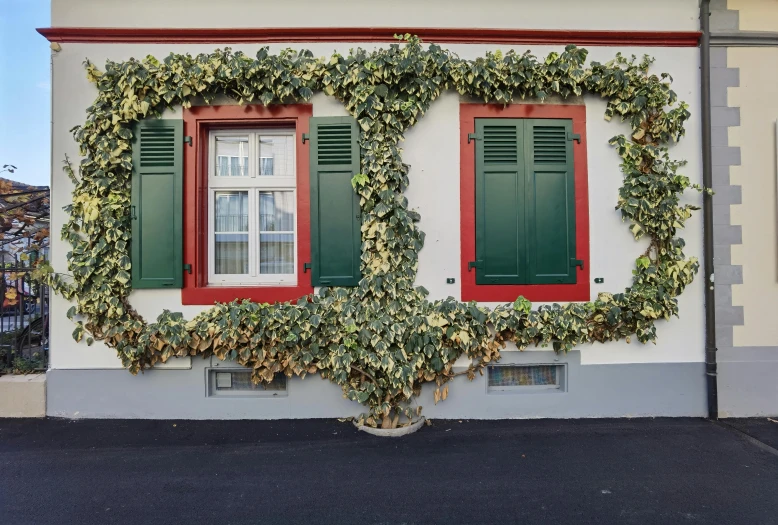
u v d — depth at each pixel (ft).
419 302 13.89
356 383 13.66
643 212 14.17
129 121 14.11
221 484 10.50
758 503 9.75
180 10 14.53
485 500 9.85
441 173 14.47
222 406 14.24
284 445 12.51
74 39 14.34
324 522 9.07
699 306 14.85
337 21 14.61
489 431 13.52
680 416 14.73
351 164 14.20
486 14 14.82
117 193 14.01
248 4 14.53
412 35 14.46
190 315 14.15
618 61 14.61
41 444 12.50
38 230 17.61
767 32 14.98
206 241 14.96
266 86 13.89
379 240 13.65
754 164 14.98
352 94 13.83
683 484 10.53
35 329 15.17
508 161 14.58
